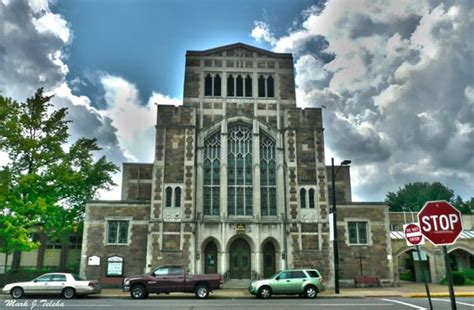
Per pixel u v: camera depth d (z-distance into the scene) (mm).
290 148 36719
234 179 36188
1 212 30562
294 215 35062
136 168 42219
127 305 19578
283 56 40125
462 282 38062
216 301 22281
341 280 34469
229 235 34188
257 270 33594
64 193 34781
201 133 36750
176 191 34969
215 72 39219
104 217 34688
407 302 21812
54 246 44844
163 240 33688
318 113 37844
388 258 35500
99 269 33375
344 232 35719
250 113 38000
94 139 36156
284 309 18047
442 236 8266
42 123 33781
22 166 32500
